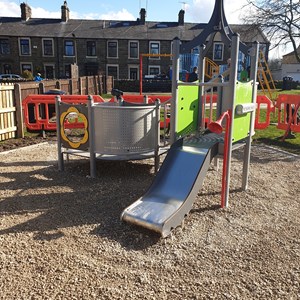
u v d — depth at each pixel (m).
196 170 4.27
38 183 5.41
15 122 9.33
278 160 7.14
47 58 41.09
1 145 8.36
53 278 2.97
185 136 5.47
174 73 4.97
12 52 40.91
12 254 3.33
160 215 3.76
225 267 3.17
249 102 4.92
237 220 4.16
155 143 5.82
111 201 4.68
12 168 6.27
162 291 2.82
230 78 4.30
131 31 42.25
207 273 3.07
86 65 41.34
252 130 5.11
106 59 41.41
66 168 6.27
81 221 4.06
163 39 41.22
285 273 3.09
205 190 5.16
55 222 4.03
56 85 14.21
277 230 3.93
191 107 5.60
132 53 41.56
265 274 3.07
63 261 3.23
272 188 5.34
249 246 3.55
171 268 3.14
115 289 2.83
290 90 31.75
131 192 5.03
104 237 3.69
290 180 5.78
